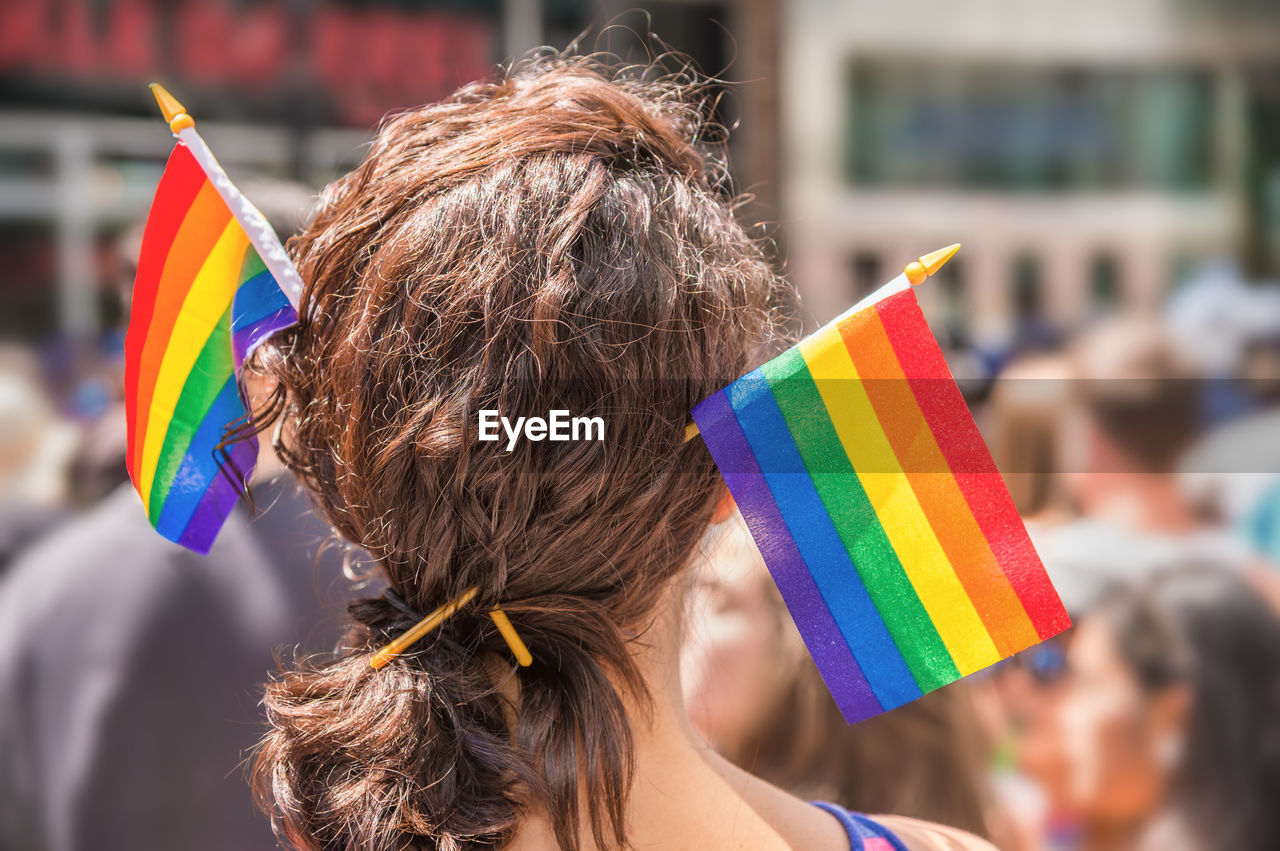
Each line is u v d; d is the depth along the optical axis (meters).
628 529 0.62
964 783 1.54
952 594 0.63
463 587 0.62
